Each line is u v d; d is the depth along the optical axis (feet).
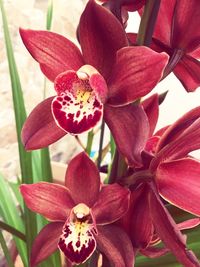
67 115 0.62
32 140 0.63
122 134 0.60
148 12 0.63
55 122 0.65
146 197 0.68
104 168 1.75
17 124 0.87
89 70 0.61
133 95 0.60
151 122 0.79
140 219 0.70
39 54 0.62
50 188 0.73
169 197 0.65
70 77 0.63
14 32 1.80
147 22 0.63
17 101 0.87
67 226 0.73
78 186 0.72
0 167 1.93
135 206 0.70
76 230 0.73
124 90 0.61
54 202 0.74
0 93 1.81
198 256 0.87
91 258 0.81
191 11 0.66
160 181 0.66
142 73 0.58
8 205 1.11
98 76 0.61
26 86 1.96
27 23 1.85
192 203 0.64
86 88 0.65
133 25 2.37
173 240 0.62
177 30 0.68
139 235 0.71
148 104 0.78
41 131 0.64
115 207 0.70
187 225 0.75
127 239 0.71
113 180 0.72
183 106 2.82
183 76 0.76
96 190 0.71
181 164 0.65
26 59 1.91
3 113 1.86
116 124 0.61
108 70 0.62
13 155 1.99
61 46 0.62
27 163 0.88
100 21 0.60
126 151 0.59
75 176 0.71
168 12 0.69
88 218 0.73
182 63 0.72
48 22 0.98
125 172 0.71
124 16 0.69
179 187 0.65
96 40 0.61
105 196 0.70
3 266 1.95
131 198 0.70
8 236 1.93
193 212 0.64
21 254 1.03
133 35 0.72
